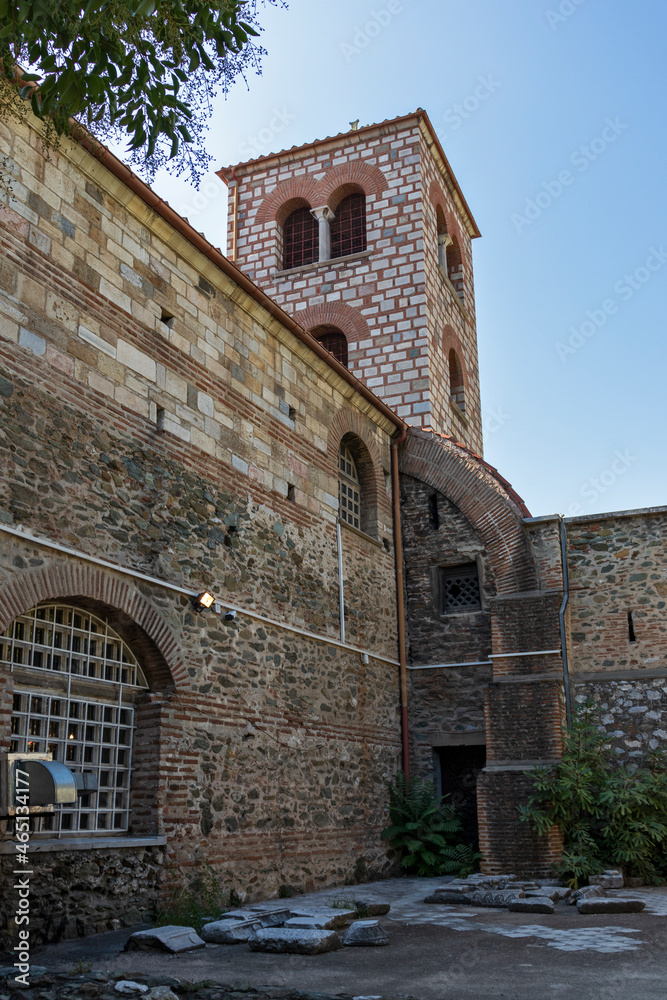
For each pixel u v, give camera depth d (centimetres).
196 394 1149
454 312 2341
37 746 869
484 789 1366
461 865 1437
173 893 958
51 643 895
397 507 1705
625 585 1545
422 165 2242
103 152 1001
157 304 1102
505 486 1669
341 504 1567
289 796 1207
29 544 854
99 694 953
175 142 719
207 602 1070
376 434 1686
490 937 824
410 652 1652
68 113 684
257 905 1027
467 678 1602
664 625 1502
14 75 878
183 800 999
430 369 2059
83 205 1002
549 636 1468
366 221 2238
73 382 945
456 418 2230
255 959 725
